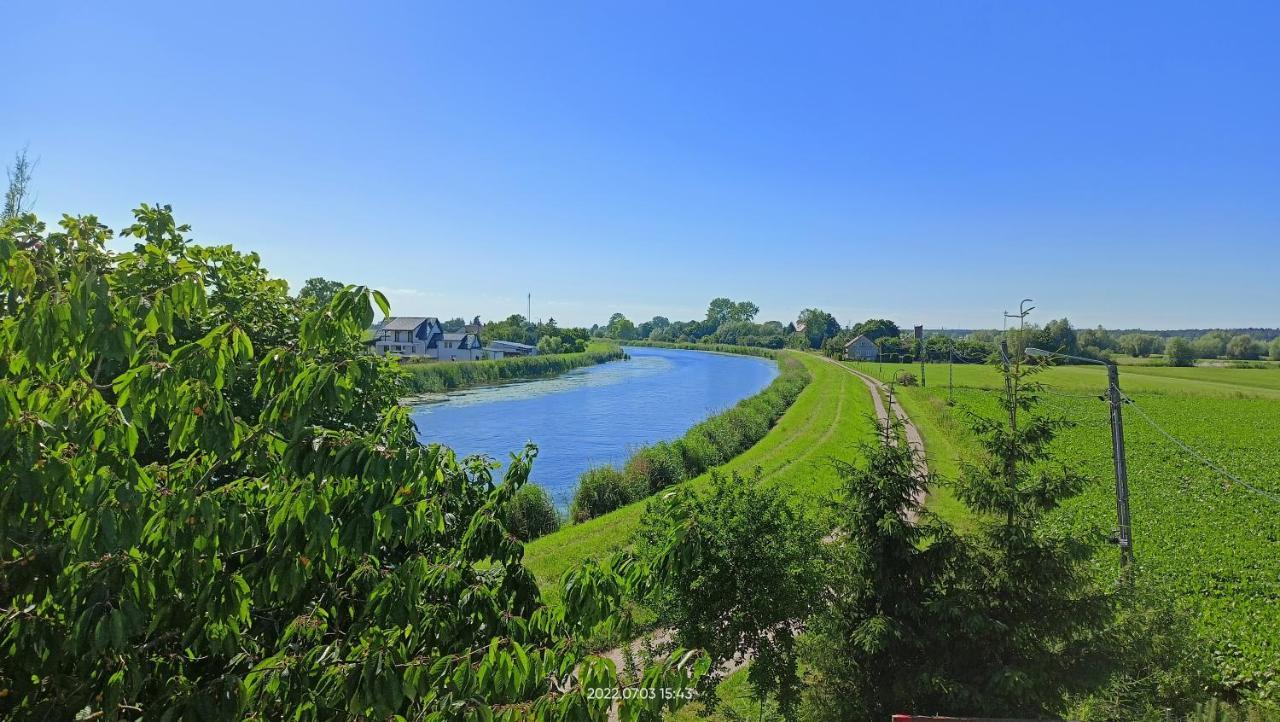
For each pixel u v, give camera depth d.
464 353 98.38
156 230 9.56
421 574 4.42
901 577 9.15
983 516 9.77
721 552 9.42
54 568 3.61
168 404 3.66
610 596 5.09
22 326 3.40
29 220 3.79
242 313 10.50
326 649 4.01
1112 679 8.62
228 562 4.32
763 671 9.40
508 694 3.85
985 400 57.72
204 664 4.56
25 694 3.81
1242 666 11.80
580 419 50.22
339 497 4.08
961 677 8.59
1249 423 48.12
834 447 36.03
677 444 31.64
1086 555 8.64
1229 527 21.58
